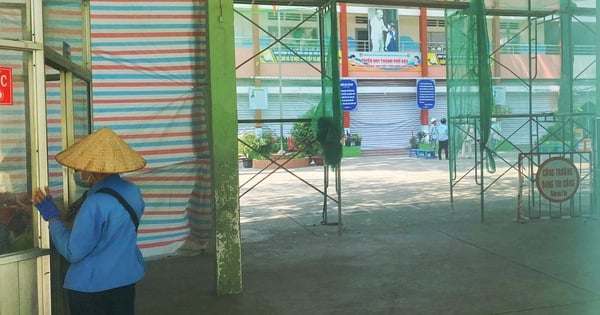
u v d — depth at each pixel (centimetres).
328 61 822
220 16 528
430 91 2930
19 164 354
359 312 480
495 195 1167
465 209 1003
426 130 2947
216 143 530
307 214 1000
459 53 951
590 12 966
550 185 861
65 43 469
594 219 862
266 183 1498
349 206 1083
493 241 734
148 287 571
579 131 1143
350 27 2877
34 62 348
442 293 525
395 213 984
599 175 876
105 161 316
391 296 521
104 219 312
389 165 2072
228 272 539
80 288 311
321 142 835
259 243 764
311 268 627
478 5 853
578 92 1149
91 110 502
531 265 614
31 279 346
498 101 1958
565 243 715
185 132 715
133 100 692
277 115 2614
